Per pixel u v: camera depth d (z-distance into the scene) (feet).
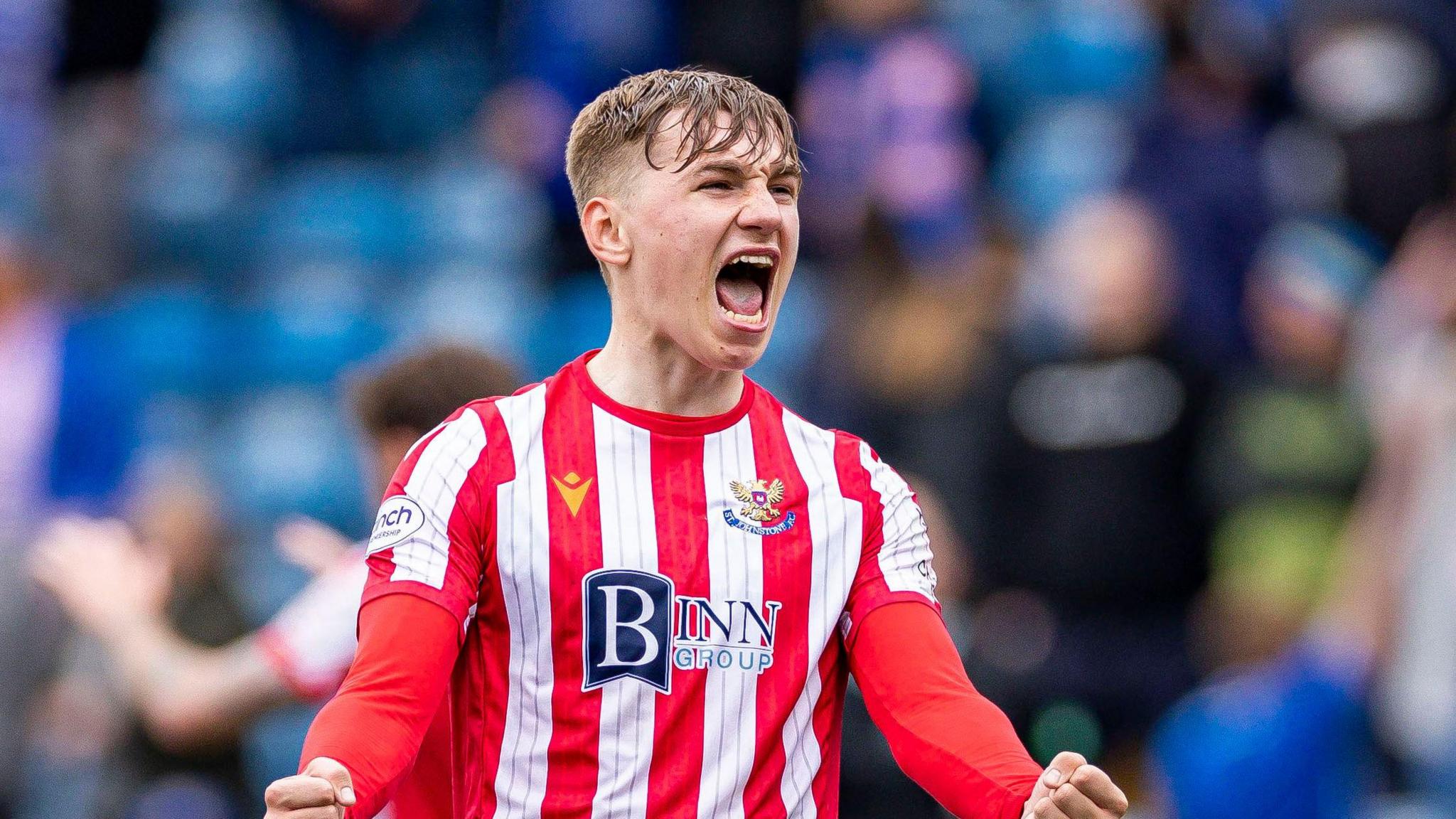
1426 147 99.96
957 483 84.43
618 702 29.86
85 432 107.96
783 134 31.35
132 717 73.36
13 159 128.77
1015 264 92.89
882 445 88.48
